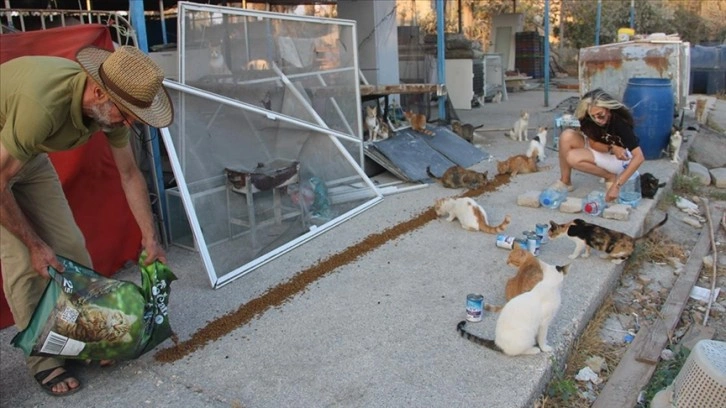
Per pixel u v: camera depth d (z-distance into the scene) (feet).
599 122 16.63
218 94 15.11
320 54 19.45
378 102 25.31
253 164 15.11
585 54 25.55
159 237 15.34
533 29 72.74
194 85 14.61
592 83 25.50
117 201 13.43
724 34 73.82
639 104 22.08
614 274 13.12
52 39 12.14
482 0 70.03
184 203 12.90
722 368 8.27
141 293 9.50
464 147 24.17
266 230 14.64
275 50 17.51
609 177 17.74
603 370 10.49
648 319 12.31
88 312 8.80
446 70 39.96
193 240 15.35
